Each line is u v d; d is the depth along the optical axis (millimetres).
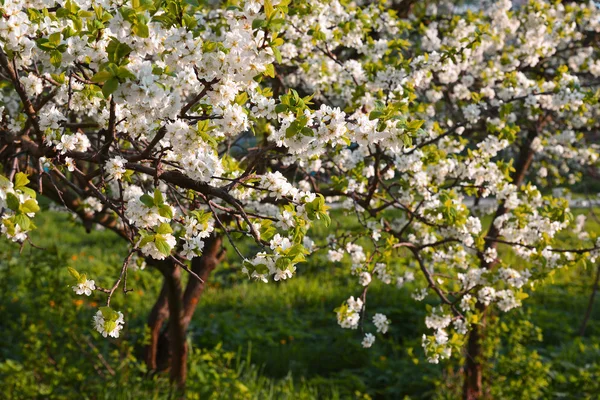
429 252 4754
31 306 6539
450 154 4672
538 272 4188
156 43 2074
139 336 7176
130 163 2469
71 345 6117
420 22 5949
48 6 2322
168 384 5922
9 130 2957
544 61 6770
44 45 2029
